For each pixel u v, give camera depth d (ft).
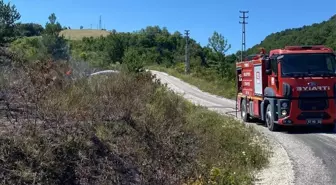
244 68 61.52
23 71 28.25
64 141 20.57
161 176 23.98
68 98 26.00
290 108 47.21
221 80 172.96
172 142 29.68
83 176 19.89
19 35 70.79
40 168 18.49
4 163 17.81
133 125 28.30
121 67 57.72
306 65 47.80
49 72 30.81
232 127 42.01
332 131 48.80
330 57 48.32
